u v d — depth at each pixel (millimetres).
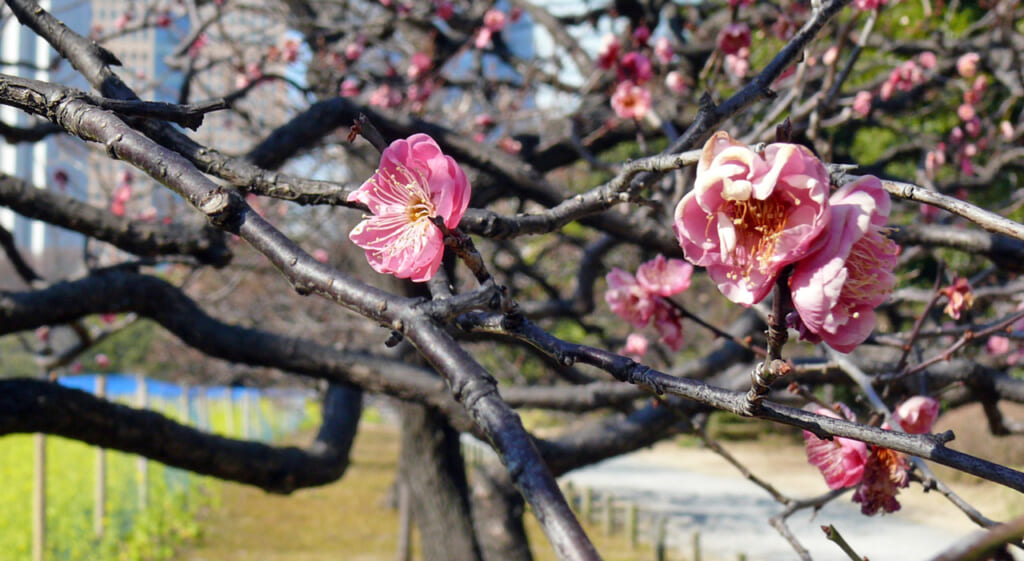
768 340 995
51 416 3088
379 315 1174
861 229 945
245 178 1479
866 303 1010
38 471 8742
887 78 4711
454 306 1161
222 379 12633
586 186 7730
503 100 6742
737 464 2254
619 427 3916
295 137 3277
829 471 1838
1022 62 4473
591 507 15344
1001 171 5152
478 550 5383
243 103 6066
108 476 13992
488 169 3557
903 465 1827
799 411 1031
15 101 1293
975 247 2863
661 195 3213
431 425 5352
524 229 1481
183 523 12594
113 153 1237
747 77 3914
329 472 3975
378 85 5527
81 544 10086
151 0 6160
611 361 1138
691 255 1020
